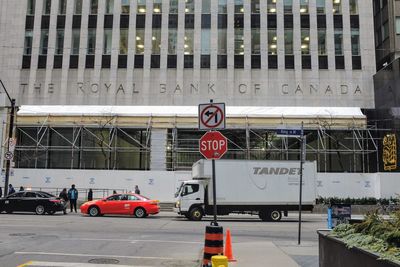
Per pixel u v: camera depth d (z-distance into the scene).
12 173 33.88
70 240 14.47
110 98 39.69
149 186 36.28
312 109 38.38
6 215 24.80
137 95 39.72
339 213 15.33
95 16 41.22
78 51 40.59
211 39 40.47
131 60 40.28
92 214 25.83
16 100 39.84
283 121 37.03
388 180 33.94
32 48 40.72
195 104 39.50
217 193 24.59
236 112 37.91
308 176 25.22
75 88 39.91
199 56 40.19
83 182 36.56
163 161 37.31
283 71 39.75
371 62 39.69
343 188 35.53
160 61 40.28
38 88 40.00
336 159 39.34
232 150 37.56
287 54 40.06
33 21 41.38
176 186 36.22
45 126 38.12
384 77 36.59
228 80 39.69
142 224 21.00
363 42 40.06
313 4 40.84
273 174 25.06
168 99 39.59
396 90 34.00
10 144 29.30
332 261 7.37
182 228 19.31
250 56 40.09
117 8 41.28
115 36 40.72
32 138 37.38
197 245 13.85
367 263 5.68
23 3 41.69
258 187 24.86
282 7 40.91
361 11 40.72
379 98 37.66
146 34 40.75
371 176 35.53
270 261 10.43
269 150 36.19
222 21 40.88
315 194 25.09
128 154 39.91
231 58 40.06
